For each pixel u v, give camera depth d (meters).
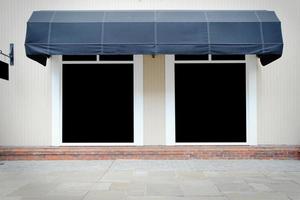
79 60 14.20
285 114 14.09
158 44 12.51
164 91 14.09
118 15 13.30
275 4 14.14
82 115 14.23
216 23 12.63
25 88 14.11
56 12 13.60
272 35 12.58
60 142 14.16
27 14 14.15
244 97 14.21
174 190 8.84
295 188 9.02
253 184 9.46
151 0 14.09
